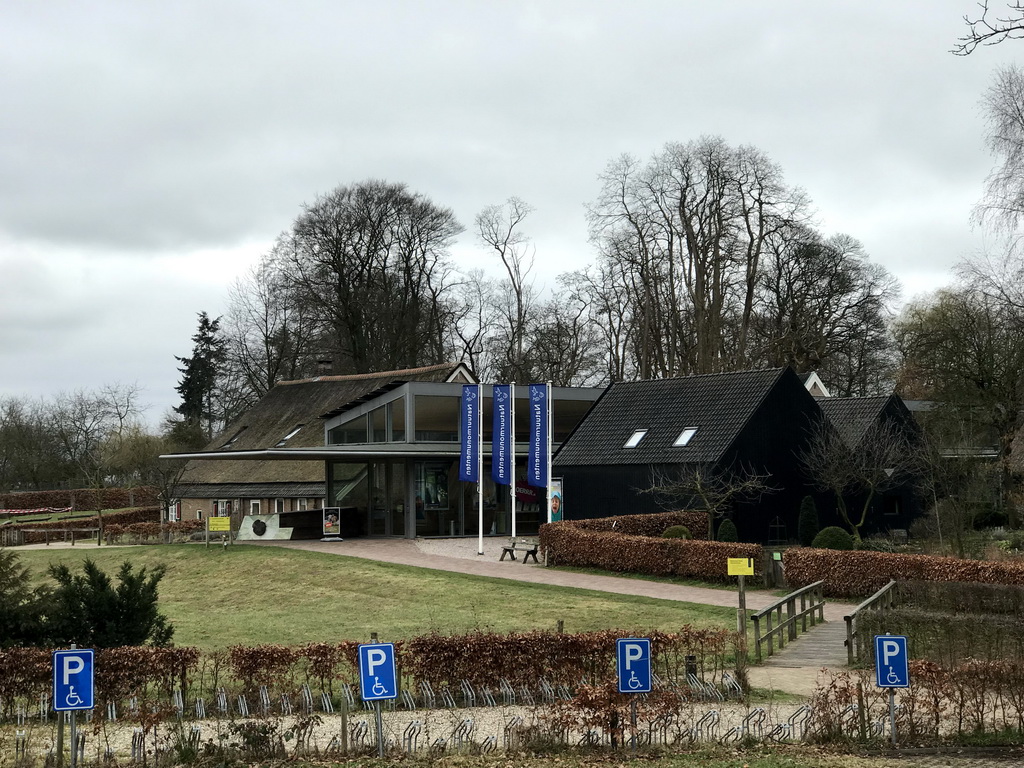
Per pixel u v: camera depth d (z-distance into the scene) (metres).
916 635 18.30
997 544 34.50
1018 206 29.11
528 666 15.95
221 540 43.84
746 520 36.84
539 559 34.97
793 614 20.94
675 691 14.44
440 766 11.97
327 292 60.94
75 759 11.75
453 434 43.00
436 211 62.47
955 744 12.82
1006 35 13.53
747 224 52.12
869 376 64.12
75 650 11.84
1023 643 17.34
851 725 13.21
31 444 88.75
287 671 15.69
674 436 38.44
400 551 37.38
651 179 53.16
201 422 84.50
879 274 59.81
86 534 53.88
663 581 29.53
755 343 56.56
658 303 54.66
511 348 65.19
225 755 12.23
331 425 45.69
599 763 12.08
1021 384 40.56
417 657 15.72
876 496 41.22
